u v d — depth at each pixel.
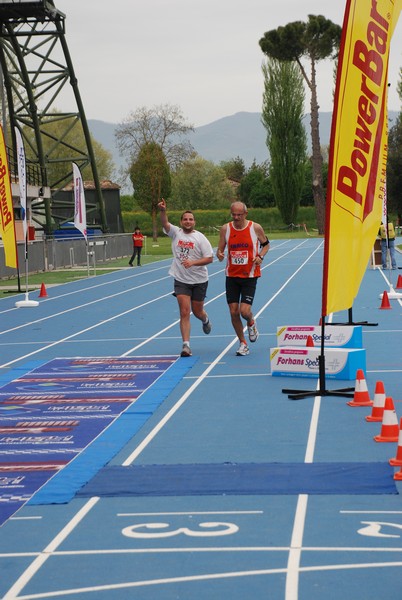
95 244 49.69
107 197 74.94
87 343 18.02
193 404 11.57
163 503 7.43
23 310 25.59
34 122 48.34
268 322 20.20
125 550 6.35
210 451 9.12
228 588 5.59
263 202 112.81
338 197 11.16
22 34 47.28
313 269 39.25
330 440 9.39
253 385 12.69
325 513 6.99
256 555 6.14
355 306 22.95
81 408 11.52
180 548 6.35
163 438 9.78
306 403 11.34
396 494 7.42
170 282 34.75
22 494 7.79
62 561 6.18
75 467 8.63
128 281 36.06
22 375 14.27
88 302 27.50
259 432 9.87
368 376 13.02
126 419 10.75
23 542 6.59
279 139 89.56
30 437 9.99
